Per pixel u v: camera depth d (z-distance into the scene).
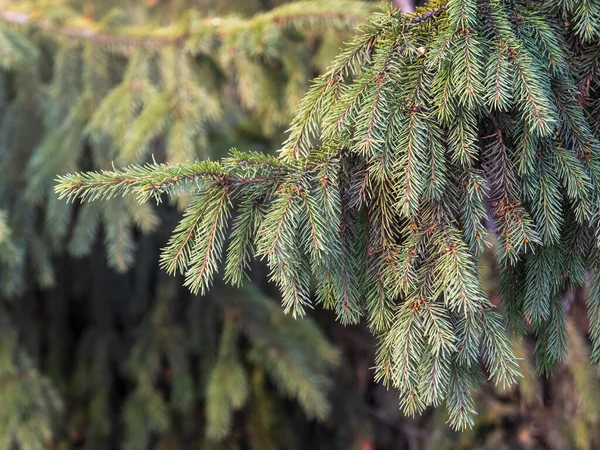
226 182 1.15
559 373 2.00
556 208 1.15
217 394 1.84
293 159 1.16
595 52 1.17
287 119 1.68
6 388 1.76
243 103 1.94
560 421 2.04
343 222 1.17
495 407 2.08
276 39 1.50
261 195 1.16
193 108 1.55
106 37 1.69
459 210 1.15
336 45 1.64
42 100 1.83
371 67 1.17
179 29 1.60
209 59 1.67
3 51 1.54
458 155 1.13
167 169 1.14
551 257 1.18
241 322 1.93
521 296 1.21
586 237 1.18
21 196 1.76
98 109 1.59
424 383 1.14
